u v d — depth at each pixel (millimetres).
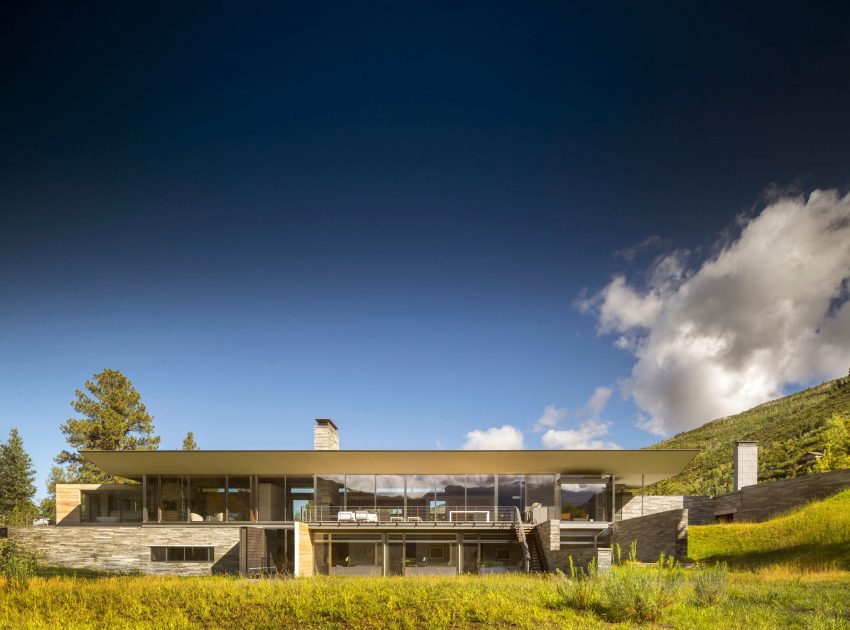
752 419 135000
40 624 12133
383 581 20438
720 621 11258
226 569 31531
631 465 33469
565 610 12711
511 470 33844
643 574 13523
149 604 14867
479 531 32875
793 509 28719
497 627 11633
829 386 126375
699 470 94125
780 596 13852
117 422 53250
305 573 31406
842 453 48844
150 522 34781
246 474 34875
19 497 64750
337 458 33156
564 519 33594
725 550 24906
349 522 32562
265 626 12172
